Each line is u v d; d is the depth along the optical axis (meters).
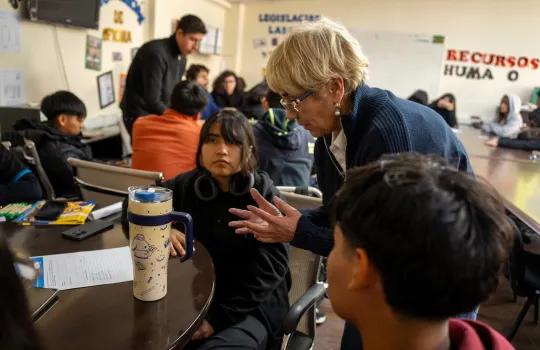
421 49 7.02
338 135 1.25
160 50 3.62
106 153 4.46
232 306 1.45
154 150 2.39
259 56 7.51
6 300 0.52
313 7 7.18
